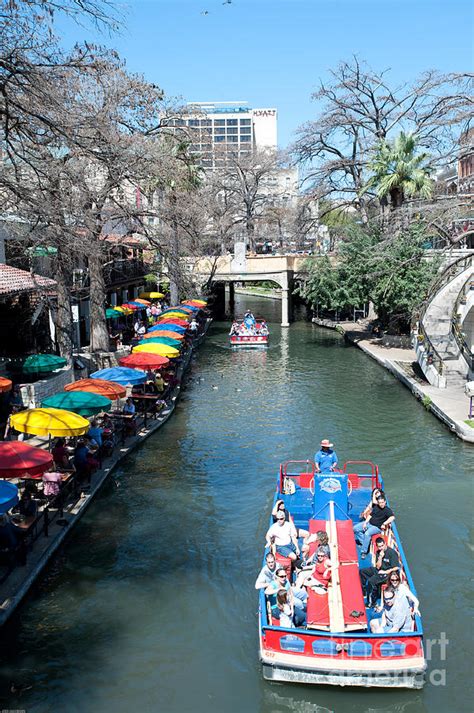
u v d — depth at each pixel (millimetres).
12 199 19828
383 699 10289
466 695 10406
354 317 57250
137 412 25094
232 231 67000
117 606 12695
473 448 22156
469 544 15305
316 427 24906
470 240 50781
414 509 17266
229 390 31703
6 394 21125
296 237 58906
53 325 29953
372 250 41781
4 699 10234
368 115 49906
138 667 11039
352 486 16312
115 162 22844
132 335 41812
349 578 11297
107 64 20500
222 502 17734
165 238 31172
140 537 15516
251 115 164500
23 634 11805
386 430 24359
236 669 11031
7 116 15398
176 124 34312
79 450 17188
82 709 10078
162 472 19953
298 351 44000
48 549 14016
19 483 16828
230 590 13367
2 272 26875
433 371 29281
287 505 14953
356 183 51594
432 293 38500
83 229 26641
